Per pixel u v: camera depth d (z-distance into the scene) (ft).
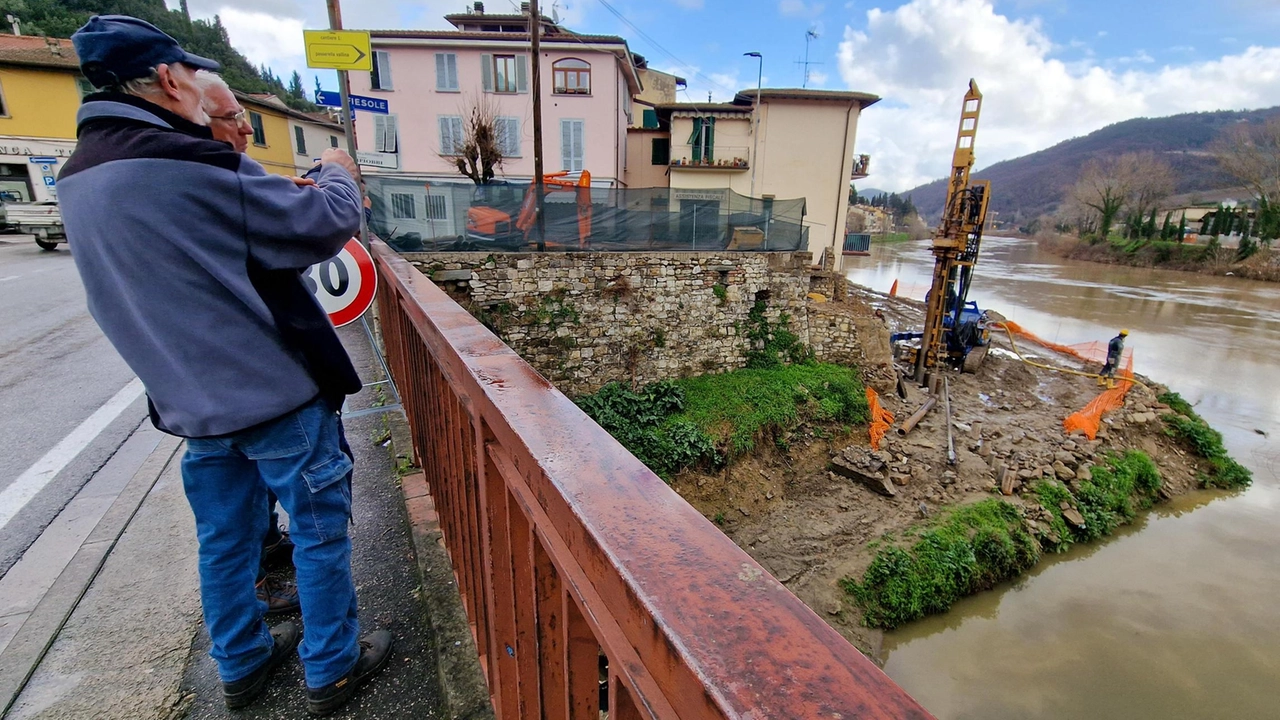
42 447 11.53
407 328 8.05
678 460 35.88
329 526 5.05
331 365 4.84
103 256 3.86
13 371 16.98
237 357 4.25
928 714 1.14
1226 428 53.36
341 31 15.93
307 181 4.75
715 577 1.71
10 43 70.79
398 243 35.86
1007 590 32.94
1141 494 42.32
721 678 1.31
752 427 38.83
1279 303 106.63
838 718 1.15
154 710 5.41
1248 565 35.40
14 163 68.44
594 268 39.83
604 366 41.42
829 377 45.70
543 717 3.43
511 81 66.08
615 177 68.39
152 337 4.01
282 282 4.56
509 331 38.27
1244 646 29.22
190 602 6.87
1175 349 75.56
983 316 59.82
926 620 30.58
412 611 6.64
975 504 36.11
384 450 10.75
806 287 47.96
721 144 70.79
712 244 44.01
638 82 77.30
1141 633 29.94
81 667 5.90
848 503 36.60
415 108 65.98
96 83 4.02
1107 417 48.75
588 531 2.01
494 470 3.86
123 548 7.91
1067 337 80.43
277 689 5.64
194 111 4.43
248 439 4.57
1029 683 26.96
